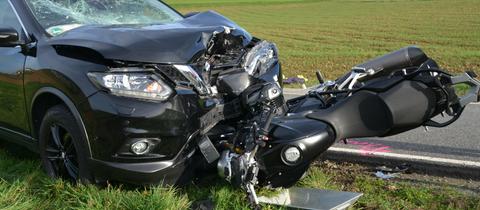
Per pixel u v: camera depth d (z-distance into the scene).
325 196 4.01
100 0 5.33
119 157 3.89
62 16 4.92
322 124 3.67
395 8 41.75
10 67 4.70
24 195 4.18
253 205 3.59
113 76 3.87
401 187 4.42
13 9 4.97
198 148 4.07
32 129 4.67
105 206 3.90
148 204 3.81
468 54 17.14
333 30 28.50
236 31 4.74
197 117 4.03
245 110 4.17
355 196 3.97
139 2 5.57
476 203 4.04
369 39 23.69
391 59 4.29
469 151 5.56
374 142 5.93
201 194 4.24
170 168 3.95
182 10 49.97
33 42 4.63
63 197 4.16
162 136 3.88
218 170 3.76
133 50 3.95
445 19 30.67
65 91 4.07
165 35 4.18
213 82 4.27
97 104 3.87
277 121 3.77
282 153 3.60
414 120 3.70
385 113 3.69
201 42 4.20
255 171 3.59
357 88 3.93
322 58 18.03
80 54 4.12
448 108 3.76
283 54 19.38
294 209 3.84
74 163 4.34
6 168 4.98
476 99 3.72
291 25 32.78
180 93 3.97
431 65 4.22
